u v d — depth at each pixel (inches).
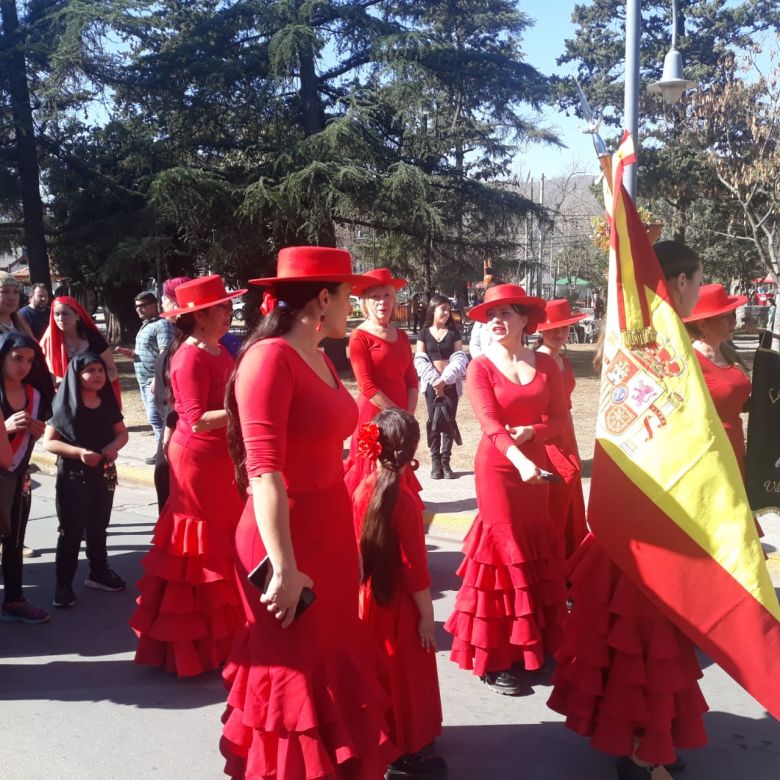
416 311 1167.6
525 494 172.2
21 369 212.1
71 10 825.5
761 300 1390.3
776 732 157.6
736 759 148.0
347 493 121.2
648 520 123.8
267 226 840.3
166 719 164.7
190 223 832.9
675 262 136.3
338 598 116.3
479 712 166.4
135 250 845.8
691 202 1227.9
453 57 874.1
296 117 914.1
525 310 178.1
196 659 180.2
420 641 139.6
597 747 130.4
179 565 179.2
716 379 187.2
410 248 987.3
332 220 838.5
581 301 1857.8
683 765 144.2
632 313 127.2
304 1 829.8
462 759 148.6
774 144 780.0
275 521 106.6
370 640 122.1
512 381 175.2
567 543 211.0
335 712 112.2
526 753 150.6
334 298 117.0
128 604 229.3
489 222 960.3
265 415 108.2
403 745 138.4
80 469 225.6
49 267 1030.4
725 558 120.3
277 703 111.3
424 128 904.3
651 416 125.6
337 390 118.1
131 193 930.1
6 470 185.9
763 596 118.7
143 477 367.9
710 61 1250.6
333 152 786.2
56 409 222.7
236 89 879.1
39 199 929.5
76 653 197.3
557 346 222.2
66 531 224.4
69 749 153.1
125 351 931.3
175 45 897.5
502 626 173.0
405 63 810.2
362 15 841.5
